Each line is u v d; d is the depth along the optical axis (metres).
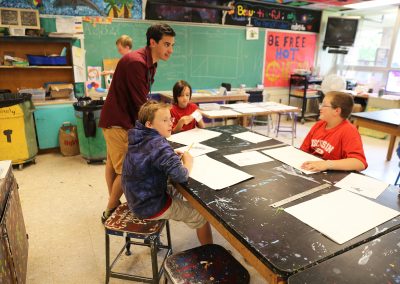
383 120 2.99
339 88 5.45
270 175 1.35
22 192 2.81
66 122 3.84
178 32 4.77
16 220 1.48
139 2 4.34
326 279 0.72
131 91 1.86
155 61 1.95
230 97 4.68
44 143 3.79
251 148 1.75
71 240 2.09
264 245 0.86
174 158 1.28
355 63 6.37
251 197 1.14
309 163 1.45
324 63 6.39
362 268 0.76
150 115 1.38
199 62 5.09
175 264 1.19
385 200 1.13
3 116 3.15
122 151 2.03
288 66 5.99
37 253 1.94
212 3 4.86
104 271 1.80
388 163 3.81
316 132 1.89
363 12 6.03
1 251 1.15
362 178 1.33
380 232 0.92
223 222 0.98
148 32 1.84
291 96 6.09
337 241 0.87
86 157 3.57
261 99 5.64
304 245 0.86
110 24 4.23
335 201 1.11
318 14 5.96
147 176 1.35
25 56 3.87
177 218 1.51
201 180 1.29
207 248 1.28
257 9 5.31
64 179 3.13
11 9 3.51
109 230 1.47
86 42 4.14
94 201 2.66
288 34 5.77
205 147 1.75
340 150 1.70
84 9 4.02
